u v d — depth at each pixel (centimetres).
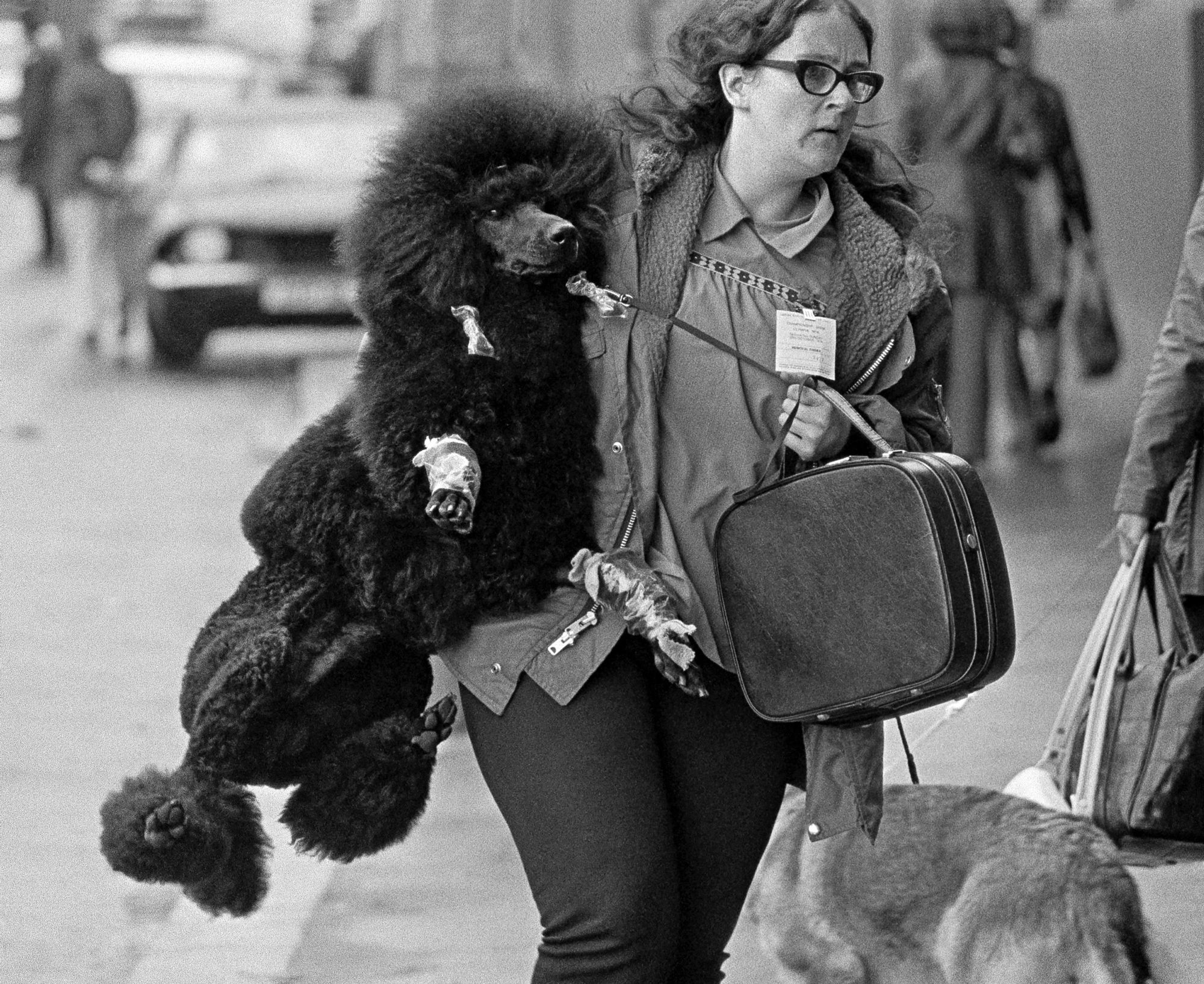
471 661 939
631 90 1023
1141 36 4178
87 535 2944
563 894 909
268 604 968
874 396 998
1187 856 1218
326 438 970
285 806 991
